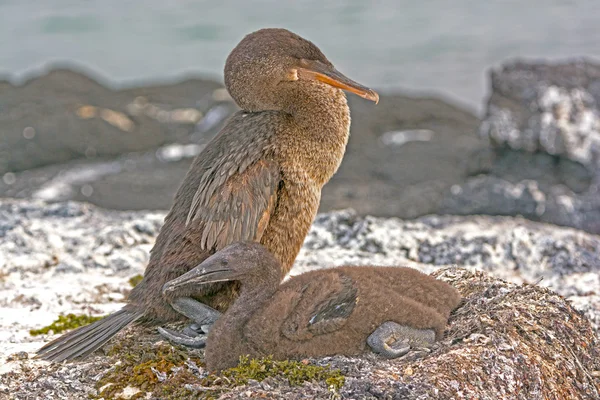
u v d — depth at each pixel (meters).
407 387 7.89
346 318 8.59
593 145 20.98
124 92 30.09
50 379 8.97
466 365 8.27
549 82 21.98
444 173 23.39
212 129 28.02
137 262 13.43
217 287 9.52
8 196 23.62
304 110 10.34
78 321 10.94
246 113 10.62
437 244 14.27
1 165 25.41
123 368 8.98
